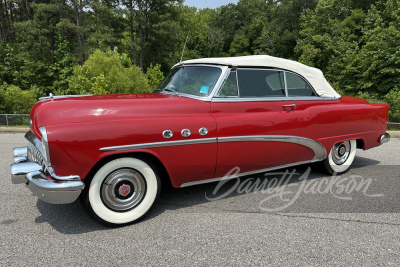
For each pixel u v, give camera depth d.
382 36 39.09
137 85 28.58
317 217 3.28
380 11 45.03
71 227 3.05
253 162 3.70
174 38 52.56
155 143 2.97
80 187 2.69
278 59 4.01
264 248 2.67
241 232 2.95
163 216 3.30
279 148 3.85
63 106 2.92
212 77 3.58
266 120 3.67
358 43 50.75
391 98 14.74
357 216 3.30
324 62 53.72
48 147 2.61
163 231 2.97
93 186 2.85
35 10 45.03
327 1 58.22
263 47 75.69
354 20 54.06
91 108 2.95
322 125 4.17
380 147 7.02
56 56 42.59
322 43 52.84
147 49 53.50
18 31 48.56
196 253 2.59
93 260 2.48
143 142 2.92
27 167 2.88
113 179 2.95
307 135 4.05
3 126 12.73
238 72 3.65
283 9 75.44
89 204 2.88
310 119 4.05
